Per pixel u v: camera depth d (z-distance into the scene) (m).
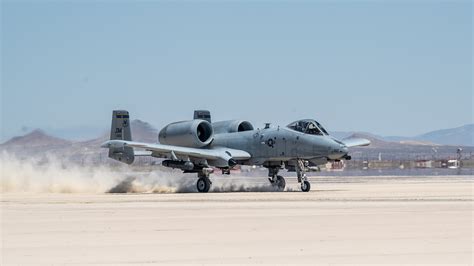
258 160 131.62
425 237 55.91
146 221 68.94
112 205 90.81
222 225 64.94
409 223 65.12
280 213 76.25
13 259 47.53
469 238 55.25
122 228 63.38
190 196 111.69
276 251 50.12
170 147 126.56
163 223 67.00
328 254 48.69
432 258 46.72
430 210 78.38
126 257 48.06
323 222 66.56
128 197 110.38
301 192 122.94
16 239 56.81
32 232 61.00
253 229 61.78
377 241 54.03
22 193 128.00
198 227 63.66
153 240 55.81
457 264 44.59
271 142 128.88
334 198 101.88
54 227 64.56
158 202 96.25
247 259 47.06
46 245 53.53
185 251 50.38
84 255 48.91
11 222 68.94
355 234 58.03
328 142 123.56
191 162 127.81
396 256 47.56
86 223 67.69
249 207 85.06
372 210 78.94
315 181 194.62
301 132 126.38
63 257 48.19
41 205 91.62
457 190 125.19
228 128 137.25
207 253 49.50
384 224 64.44
